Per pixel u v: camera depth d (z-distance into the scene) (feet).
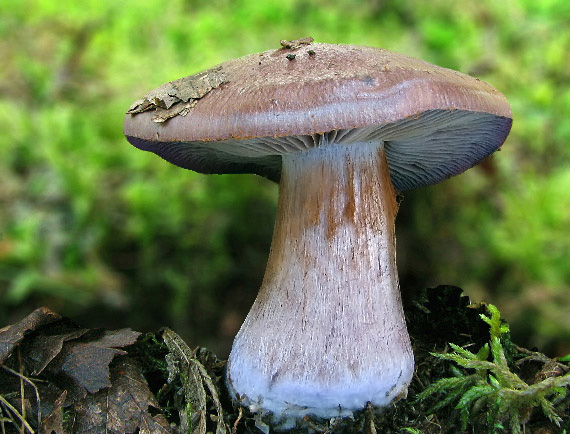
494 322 0.40
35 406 0.35
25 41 0.82
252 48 0.76
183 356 0.42
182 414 0.37
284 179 0.41
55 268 0.67
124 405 0.36
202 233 0.70
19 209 0.69
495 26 0.87
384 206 0.40
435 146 0.45
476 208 0.72
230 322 0.70
